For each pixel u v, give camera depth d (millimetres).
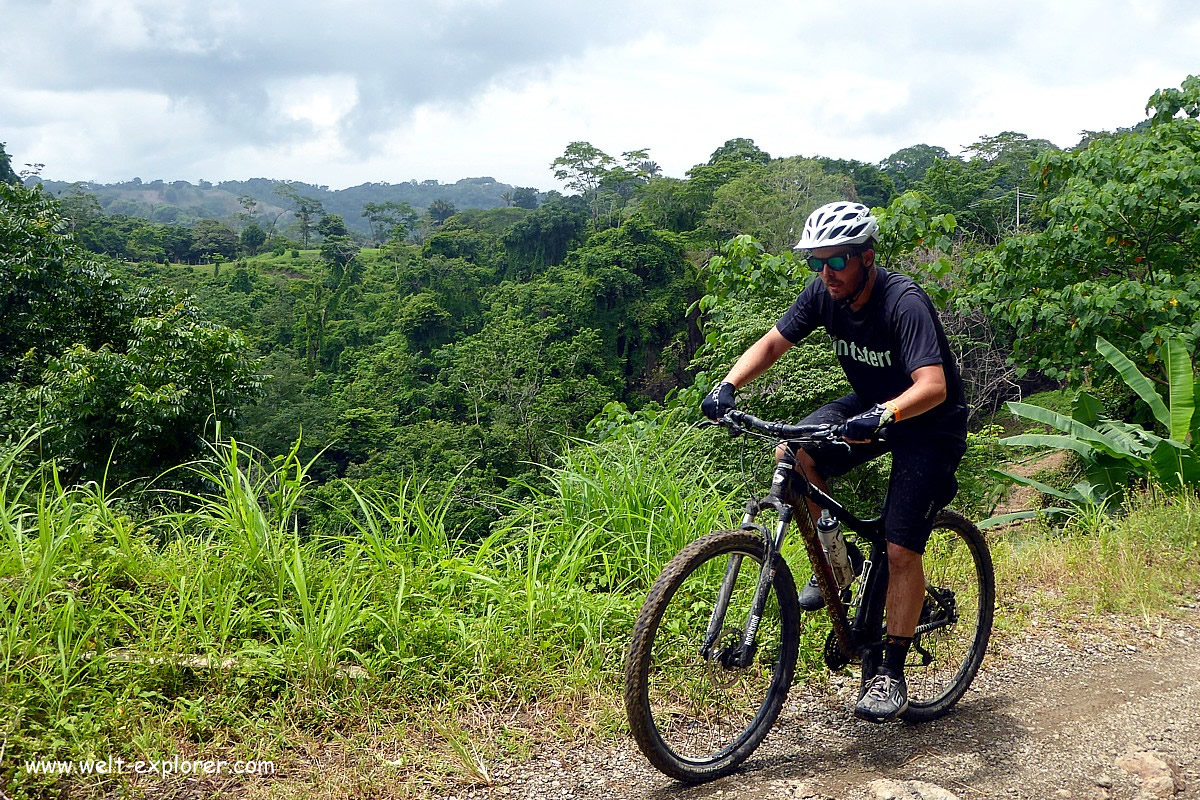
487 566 4098
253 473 4070
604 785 2740
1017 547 6039
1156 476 7555
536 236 111312
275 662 3098
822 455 3008
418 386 73938
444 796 2621
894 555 2945
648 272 83750
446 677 3303
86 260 18859
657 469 4801
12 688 2721
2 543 3479
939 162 62562
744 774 2846
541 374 61188
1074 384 11859
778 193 83125
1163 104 12695
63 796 2443
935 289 10195
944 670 3463
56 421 14570
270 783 2602
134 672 2965
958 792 2723
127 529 3748
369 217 187625
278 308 99750
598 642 3551
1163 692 3533
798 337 3104
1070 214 12203
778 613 3199
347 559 3820
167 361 15852
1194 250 12016
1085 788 2752
